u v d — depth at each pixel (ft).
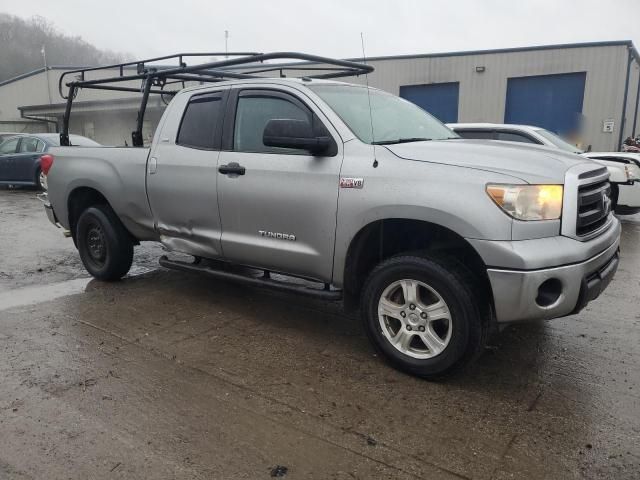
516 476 8.30
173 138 15.58
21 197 43.37
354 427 9.62
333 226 11.98
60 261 22.09
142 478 8.23
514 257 9.78
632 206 30.09
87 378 11.40
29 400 10.49
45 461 8.63
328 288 12.86
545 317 10.19
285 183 12.70
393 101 14.94
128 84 96.48
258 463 8.60
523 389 11.02
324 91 13.19
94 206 18.29
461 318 10.52
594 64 61.77
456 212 10.21
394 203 10.91
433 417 9.96
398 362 11.57
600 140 62.95
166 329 14.25
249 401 10.50
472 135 28.99
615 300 16.88
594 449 8.96
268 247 13.33
